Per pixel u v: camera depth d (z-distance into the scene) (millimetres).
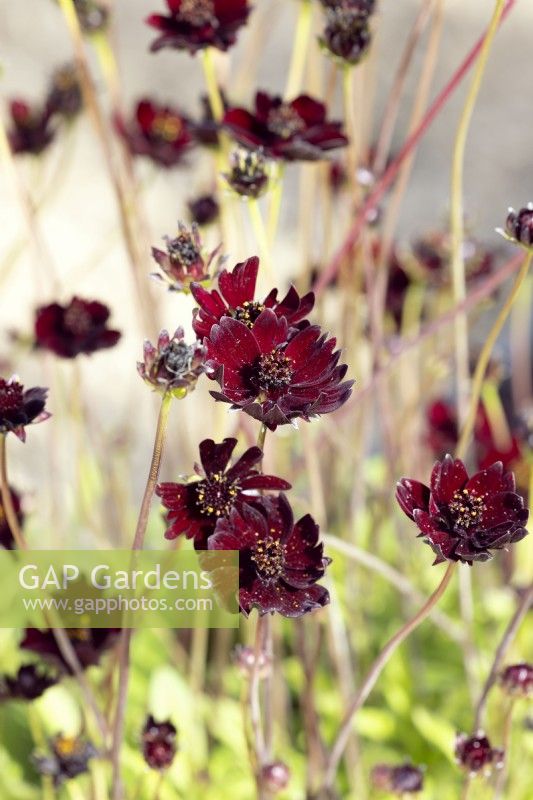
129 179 945
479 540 670
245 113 818
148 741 764
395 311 1068
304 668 867
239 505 677
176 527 676
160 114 970
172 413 1144
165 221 1849
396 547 1150
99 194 2051
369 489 1159
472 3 2699
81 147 2121
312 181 930
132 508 1263
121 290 1766
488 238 2049
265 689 815
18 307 1666
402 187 916
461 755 761
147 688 1105
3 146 832
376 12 871
